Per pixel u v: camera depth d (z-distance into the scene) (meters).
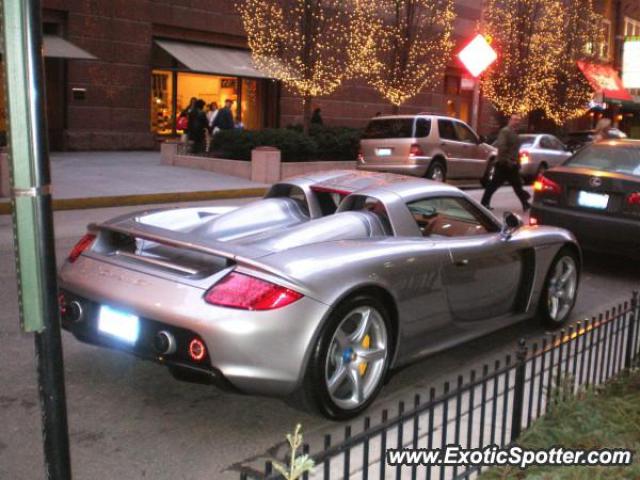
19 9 1.90
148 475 3.44
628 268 8.98
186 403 4.30
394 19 26.30
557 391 3.83
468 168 18.12
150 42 22.50
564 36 31.48
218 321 3.58
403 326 4.37
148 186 14.59
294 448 2.19
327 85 23.91
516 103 29.66
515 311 5.69
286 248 4.03
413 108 31.52
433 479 3.37
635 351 4.89
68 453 2.10
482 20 29.22
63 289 4.20
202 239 4.02
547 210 8.55
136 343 3.84
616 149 8.79
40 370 2.03
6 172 11.96
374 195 4.80
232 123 20.08
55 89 20.69
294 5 22.25
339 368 3.95
